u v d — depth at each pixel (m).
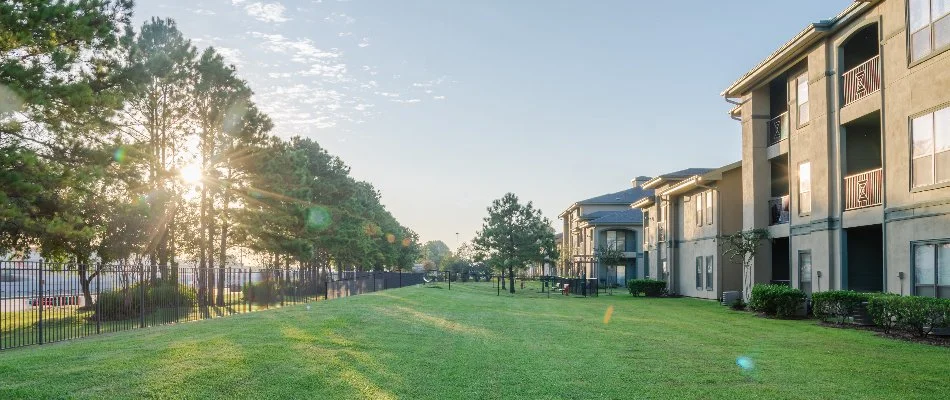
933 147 15.88
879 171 18.72
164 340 11.70
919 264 16.41
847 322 18.78
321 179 47.69
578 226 72.56
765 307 21.75
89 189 20.78
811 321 19.89
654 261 44.94
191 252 36.69
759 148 27.19
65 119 18.97
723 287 31.19
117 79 21.80
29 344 12.91
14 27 16.97
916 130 16.52
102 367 8.78
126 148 20.94
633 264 64.06
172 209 28.80
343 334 13.60
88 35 18.78
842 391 8.96
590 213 71.81
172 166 30.56
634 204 48.50
